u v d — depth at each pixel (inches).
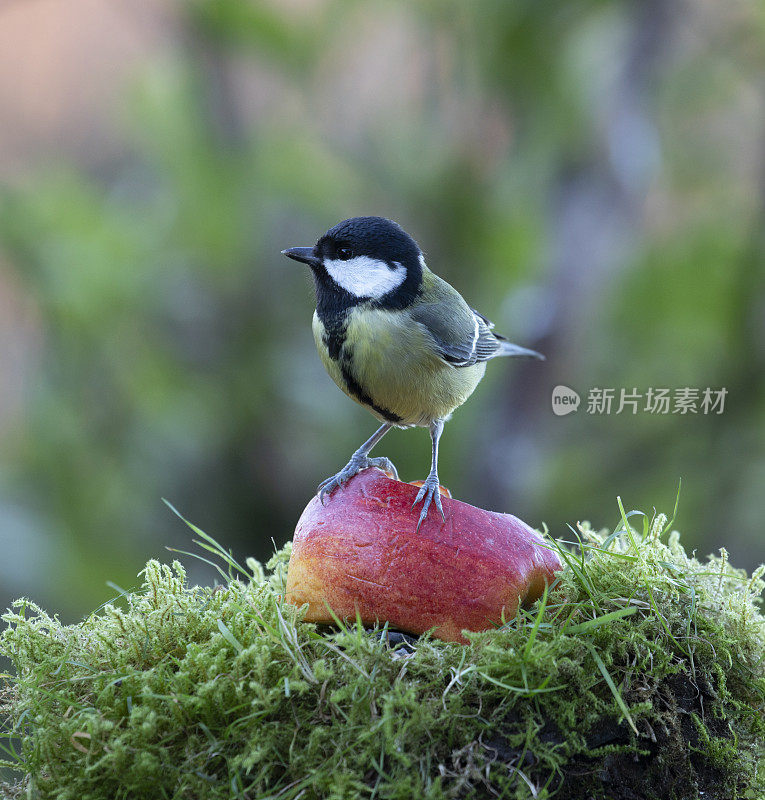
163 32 423.2
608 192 397.1
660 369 433.7
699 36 410.3
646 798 156.3
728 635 174.4
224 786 149.6
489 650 156.6
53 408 391.2
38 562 366.9
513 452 406.9
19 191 384.8
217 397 383.9
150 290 378.9
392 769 148.1
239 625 170.2
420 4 379.2
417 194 388.5
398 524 171.9
